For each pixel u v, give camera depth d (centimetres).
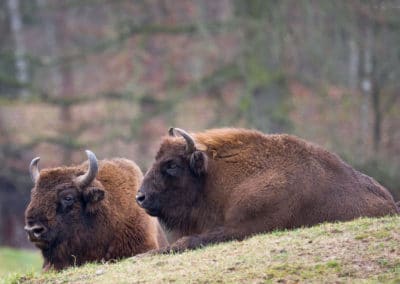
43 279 3906
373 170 11744
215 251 3800
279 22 11825
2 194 13188
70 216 4416
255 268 3475
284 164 4166
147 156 12950
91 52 13475
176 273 3553
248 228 4078
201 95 13738
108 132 13462
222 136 4322
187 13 14012
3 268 7938
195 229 4316
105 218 4503
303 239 3759
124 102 14375
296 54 12319
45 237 4359
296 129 12044
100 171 4656
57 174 4469
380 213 4159
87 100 13262
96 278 3712
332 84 12506
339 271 3366
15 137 13925
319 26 11988
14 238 13162
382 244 3547
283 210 4072
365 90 12538
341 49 12356
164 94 14038
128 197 4631
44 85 14962
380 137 12419
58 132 13925
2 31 15462
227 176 4219
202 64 13625
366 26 12531
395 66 12444
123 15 13825
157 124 13688
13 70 14900
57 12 15850
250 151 4250
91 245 4478
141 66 13850
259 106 12212
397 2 12419
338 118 12338
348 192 4159
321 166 4191
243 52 12175
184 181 4284
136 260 3972
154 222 4716
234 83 13550
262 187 4106
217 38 13325
